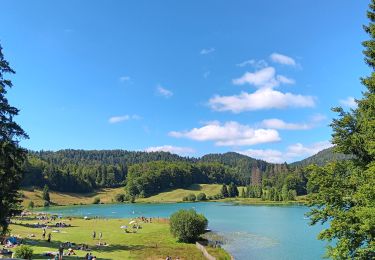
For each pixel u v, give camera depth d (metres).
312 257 54.22
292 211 149.12
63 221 109.88
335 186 21.44
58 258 44.12
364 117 20.97
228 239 74.19
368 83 20.20
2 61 35.03
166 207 192.50
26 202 188.88
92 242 66.44
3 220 34.81
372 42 20.45
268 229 90.62
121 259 49.91
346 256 20.00
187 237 68.62
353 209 19.97
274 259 53.41
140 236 76.25
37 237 68.00
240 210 160.75
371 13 20.75
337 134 22.06
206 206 192.88
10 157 34.66
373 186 17.95
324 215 21.47
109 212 164.00
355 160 21.58
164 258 52.53
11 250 47.34
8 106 35.03
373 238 18.44
